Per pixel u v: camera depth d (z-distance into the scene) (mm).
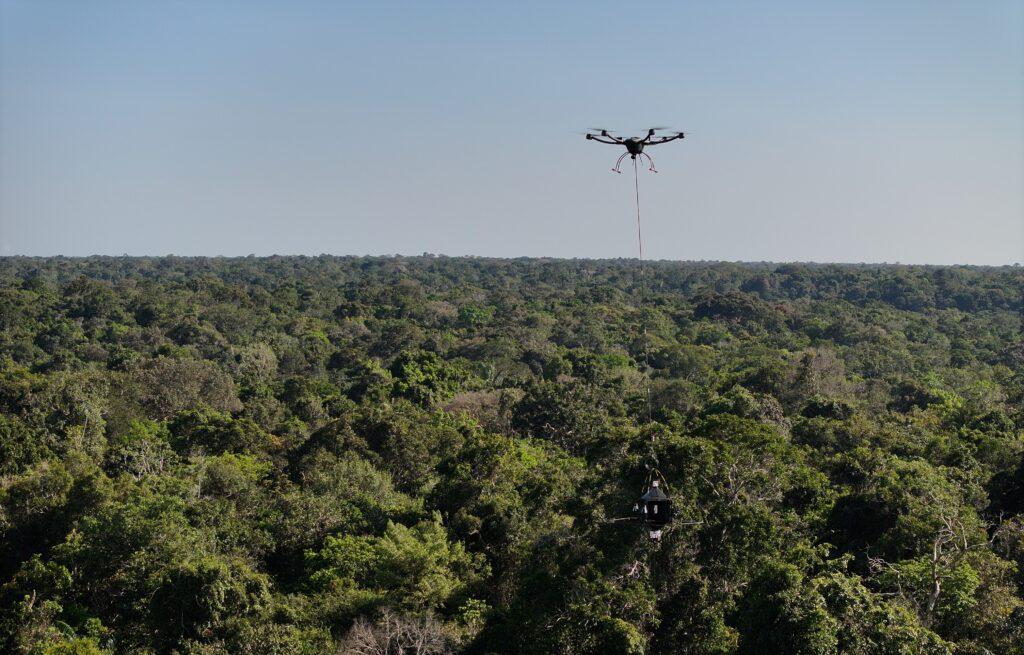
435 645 31016
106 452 55844
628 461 33906
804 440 55781
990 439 50031
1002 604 29047
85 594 35594
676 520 31375
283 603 33531
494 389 85562
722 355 109062
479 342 112812
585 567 30812
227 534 39438
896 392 80688
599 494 34438
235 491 46000
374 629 31750
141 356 95438
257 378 90688
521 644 29812
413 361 91250
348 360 107375
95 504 41188
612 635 27297
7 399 61125
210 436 60156
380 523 43781
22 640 30938
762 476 35188
